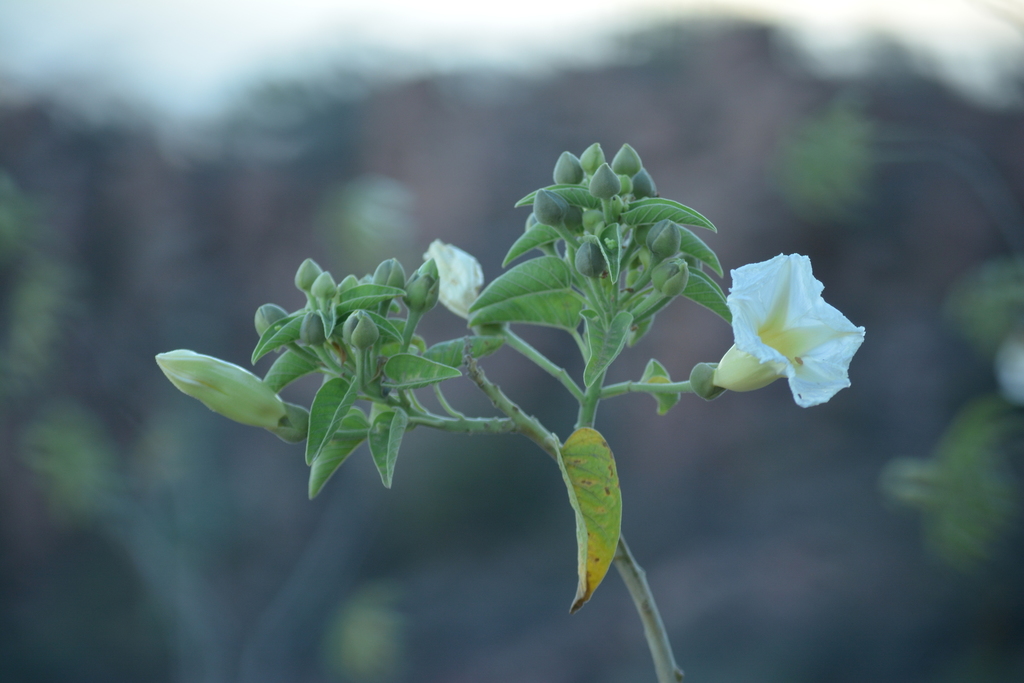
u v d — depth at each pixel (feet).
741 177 35.83
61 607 32.76
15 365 30.30
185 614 31.40
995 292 22.44
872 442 33.88
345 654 29.12
